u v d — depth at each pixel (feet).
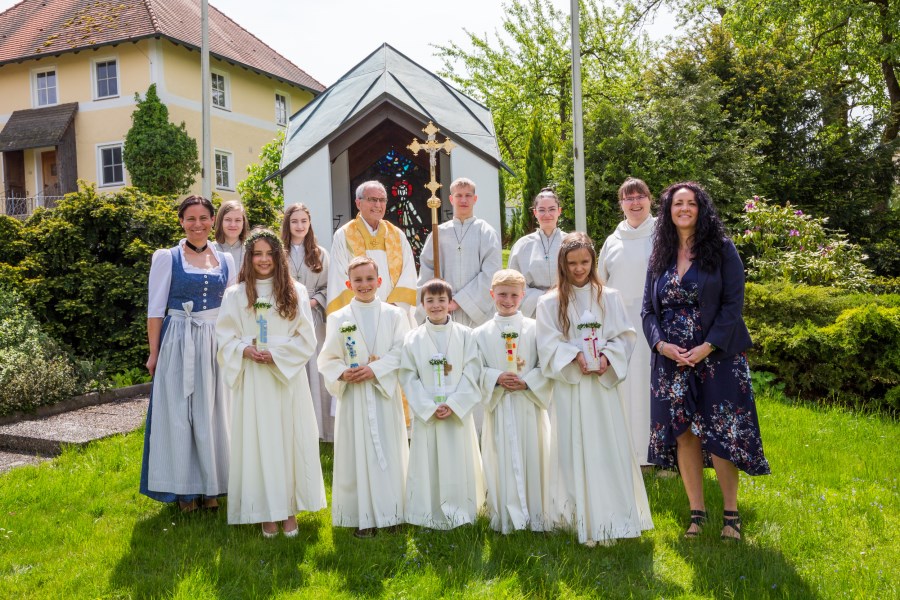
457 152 27.86
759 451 12.45
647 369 16.84
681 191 13.05
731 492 12.87
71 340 28.96
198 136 71.97
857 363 22.68
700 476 13.35
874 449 18.08
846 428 19.84
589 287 13.50
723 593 10.75
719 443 12.40
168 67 68.64
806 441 18.74
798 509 14.05
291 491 13.48
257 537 13.20
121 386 26.73
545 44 97.35
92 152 70.28
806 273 30.42
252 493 13.24
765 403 22.61
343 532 13.55
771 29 64.03
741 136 49.34
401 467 13.84
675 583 11.14
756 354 24.82
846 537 12.87
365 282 13.99
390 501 13.41
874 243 49.70
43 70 71.46
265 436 13.25
